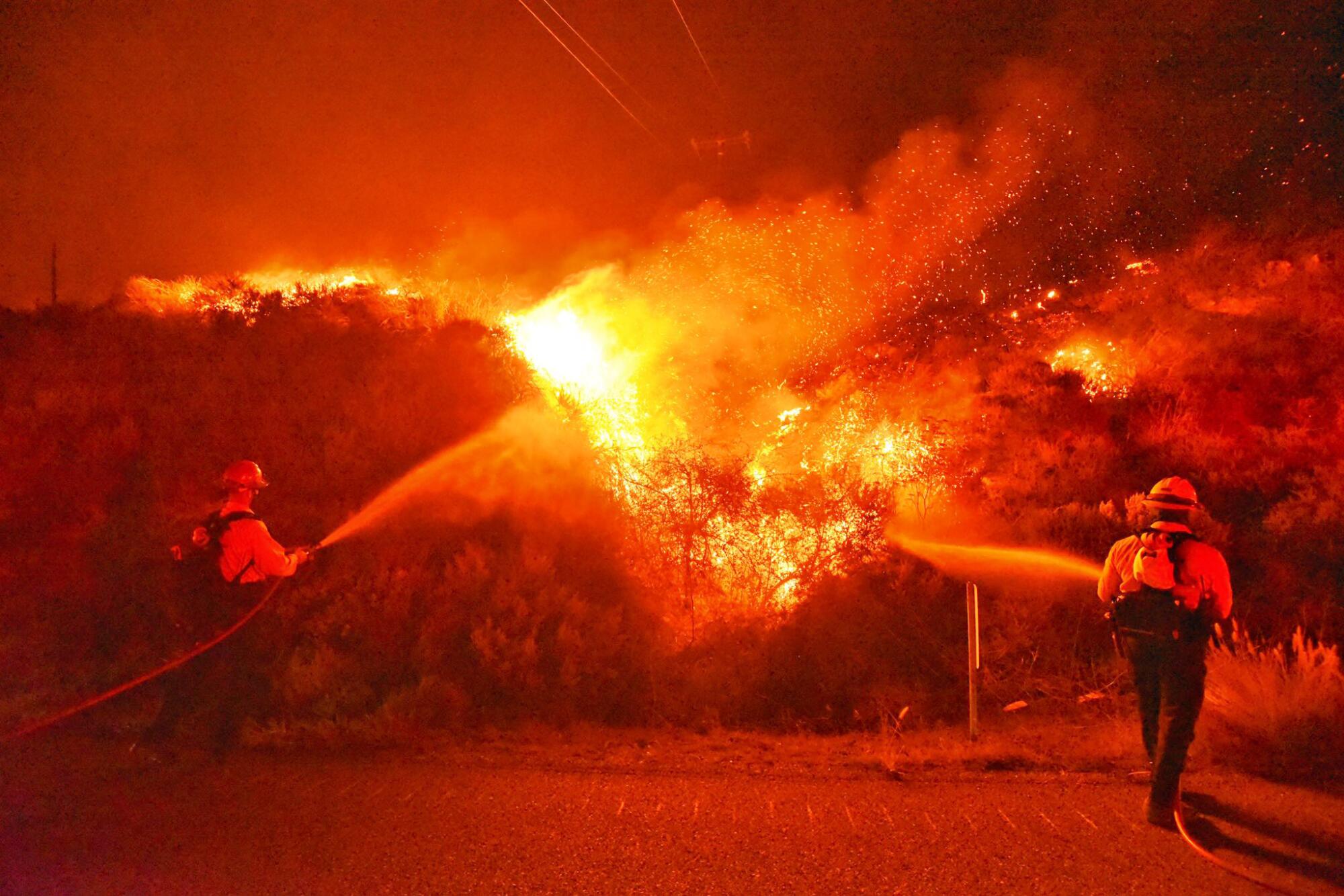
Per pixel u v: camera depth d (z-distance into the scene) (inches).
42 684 308.7
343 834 211.9
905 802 226.2
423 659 316.8
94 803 231.8
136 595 332.5
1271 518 388.2
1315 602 348.2
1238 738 248.2
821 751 275.6
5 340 506.9
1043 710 311.0
